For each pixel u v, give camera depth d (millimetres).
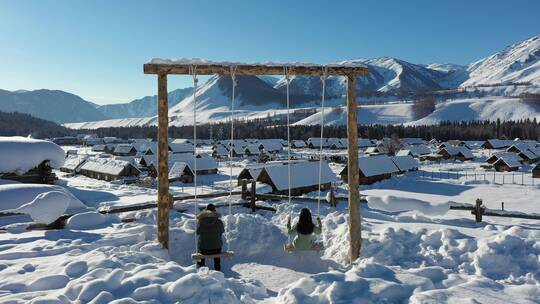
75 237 9977
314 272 8945
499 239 8641
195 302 5668
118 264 7172
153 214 13219
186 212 14758
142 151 109125
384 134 176000
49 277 6422
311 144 138375
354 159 9562
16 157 26484
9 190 12727
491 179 56844
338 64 9875
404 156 64000
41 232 10695
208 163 63719
